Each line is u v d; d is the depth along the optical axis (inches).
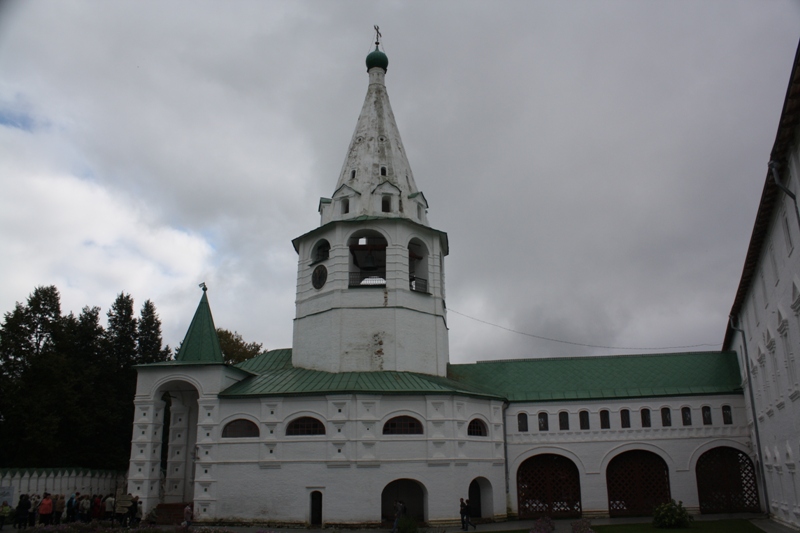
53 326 2440.9
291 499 1556.3
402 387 1642.5
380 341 1806.1
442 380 1822.1
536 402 1897.1
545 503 1839.3
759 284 1406.3
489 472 1727.4
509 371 2037.4
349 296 1843.0
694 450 1831.9
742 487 1813.5
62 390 2279.8
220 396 1647.4
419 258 1958.7
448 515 1573.6
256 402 1637.6
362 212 1947.6
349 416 1581.0
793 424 1205.1
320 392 1599.4
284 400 1624.0
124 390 2728.8
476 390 1841.8
